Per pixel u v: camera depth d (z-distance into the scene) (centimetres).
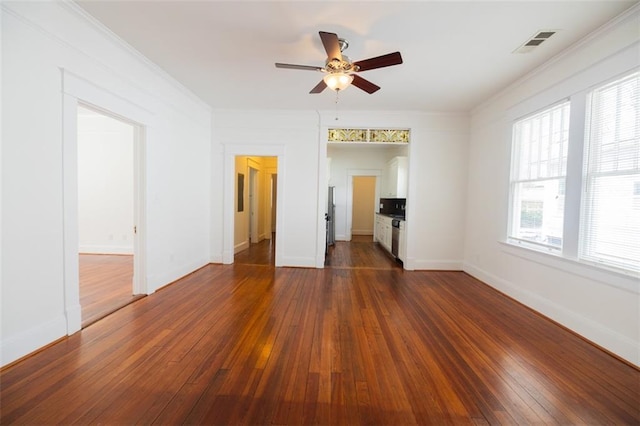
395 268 506
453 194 488
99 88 262
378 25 241
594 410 165
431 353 224
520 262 342
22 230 200
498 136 395
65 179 230
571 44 265
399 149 707
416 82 356
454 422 155
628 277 215
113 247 579
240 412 159
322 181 493
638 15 212
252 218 737
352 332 258
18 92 195
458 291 381
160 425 148
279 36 263
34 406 159
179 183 406
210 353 218
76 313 243
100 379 183
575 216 265
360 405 166
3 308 190
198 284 391
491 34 251
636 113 218
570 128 271
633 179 221
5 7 184
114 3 221
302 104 455
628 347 215
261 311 302
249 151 497
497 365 209
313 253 503
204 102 459
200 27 251
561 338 252
